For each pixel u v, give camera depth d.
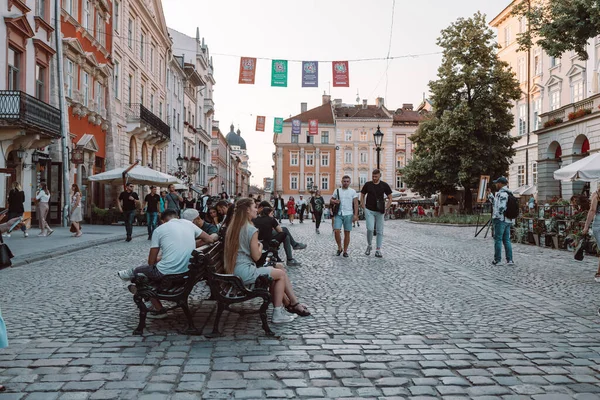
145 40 39.41
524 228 17.95
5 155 18.95
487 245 16.94
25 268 10.45
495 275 9.84
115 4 32.16
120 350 4.77
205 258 5.27
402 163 82.06
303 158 81.38
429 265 11.30
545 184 33.97
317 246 15.98
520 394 3.76
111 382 3.93
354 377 4.09
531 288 8.38
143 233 20.78
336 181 81.44
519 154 46.41
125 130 33.56
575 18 17.44
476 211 46.81
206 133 66.88
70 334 5.34
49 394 3.69
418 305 6.96
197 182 61.59
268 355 4.64
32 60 21.42
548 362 4.49
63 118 22.14
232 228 5.73
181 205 26.39
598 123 27.89
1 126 18.03
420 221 37.34
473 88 40.00
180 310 6.55
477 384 3.96
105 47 30.02
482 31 39.50
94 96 28.73
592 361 4.54
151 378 4.02
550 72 40.72
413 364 4.42
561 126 31.47
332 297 7.50
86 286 8.34
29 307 6.71
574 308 6.80
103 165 30.27
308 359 4.53
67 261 11.65
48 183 23.08
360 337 5.28
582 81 35.84
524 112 45.69
